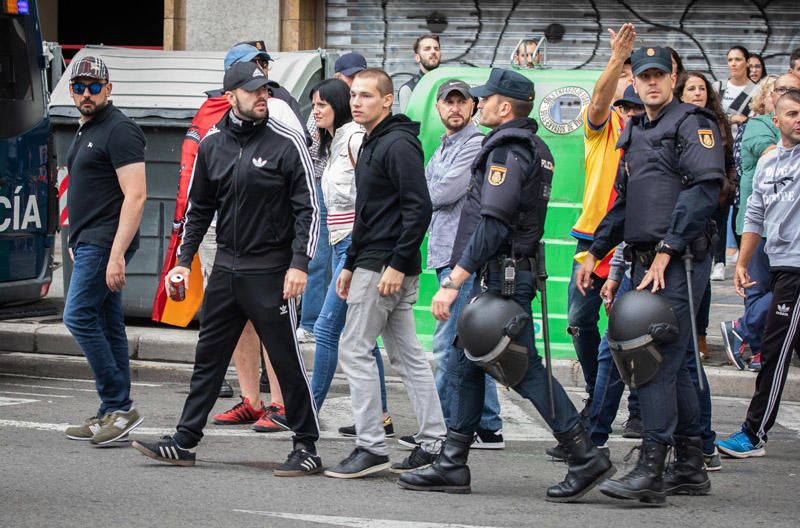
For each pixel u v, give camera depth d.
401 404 14.40
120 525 9.01
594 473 9.91
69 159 12.02
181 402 14.34
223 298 10.82
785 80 13.14
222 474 10.77
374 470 10.74
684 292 9.95
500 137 9.90
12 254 17.34
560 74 15.75
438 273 12.17
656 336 9.69
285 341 10.72
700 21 24.19
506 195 9.67
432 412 10.89
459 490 10.21
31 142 17.47
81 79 11.77
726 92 21.14
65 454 11.43
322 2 25.45
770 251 11.88
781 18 23.95
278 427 12.66
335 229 12.31
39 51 17.67
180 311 15.36
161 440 11.05
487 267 9.92
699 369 9.97
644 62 10.07
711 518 9.54
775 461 11.76
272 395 12.82
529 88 10.12
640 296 9.83
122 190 11.84
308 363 15.45
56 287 21.22
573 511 9.66
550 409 9.87
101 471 10.77
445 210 12.10
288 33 25.44
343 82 12.64
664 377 9.91
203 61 17.58
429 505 9.77
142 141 11.93
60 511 9.38
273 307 10.66
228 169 10.70
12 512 9.33
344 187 12.27
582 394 15.01
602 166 12.64
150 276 17.23
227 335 10.96
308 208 10.61
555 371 15.48
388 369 15.91
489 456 11.77
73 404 14.01
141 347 16.41
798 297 11.66
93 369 11.88
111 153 11.77
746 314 14.88
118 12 28.83
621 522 9.34
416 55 19.52
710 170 9.80
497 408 12.00
